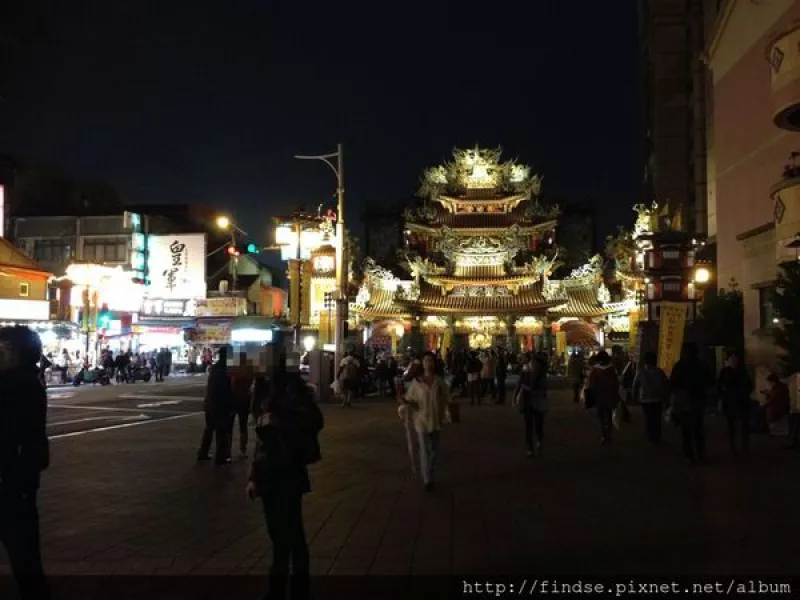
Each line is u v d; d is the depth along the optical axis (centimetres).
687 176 6325
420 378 1234
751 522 946
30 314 4703
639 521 956
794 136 2328
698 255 4038
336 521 973
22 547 593
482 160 7269
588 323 6512
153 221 6738
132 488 1210
